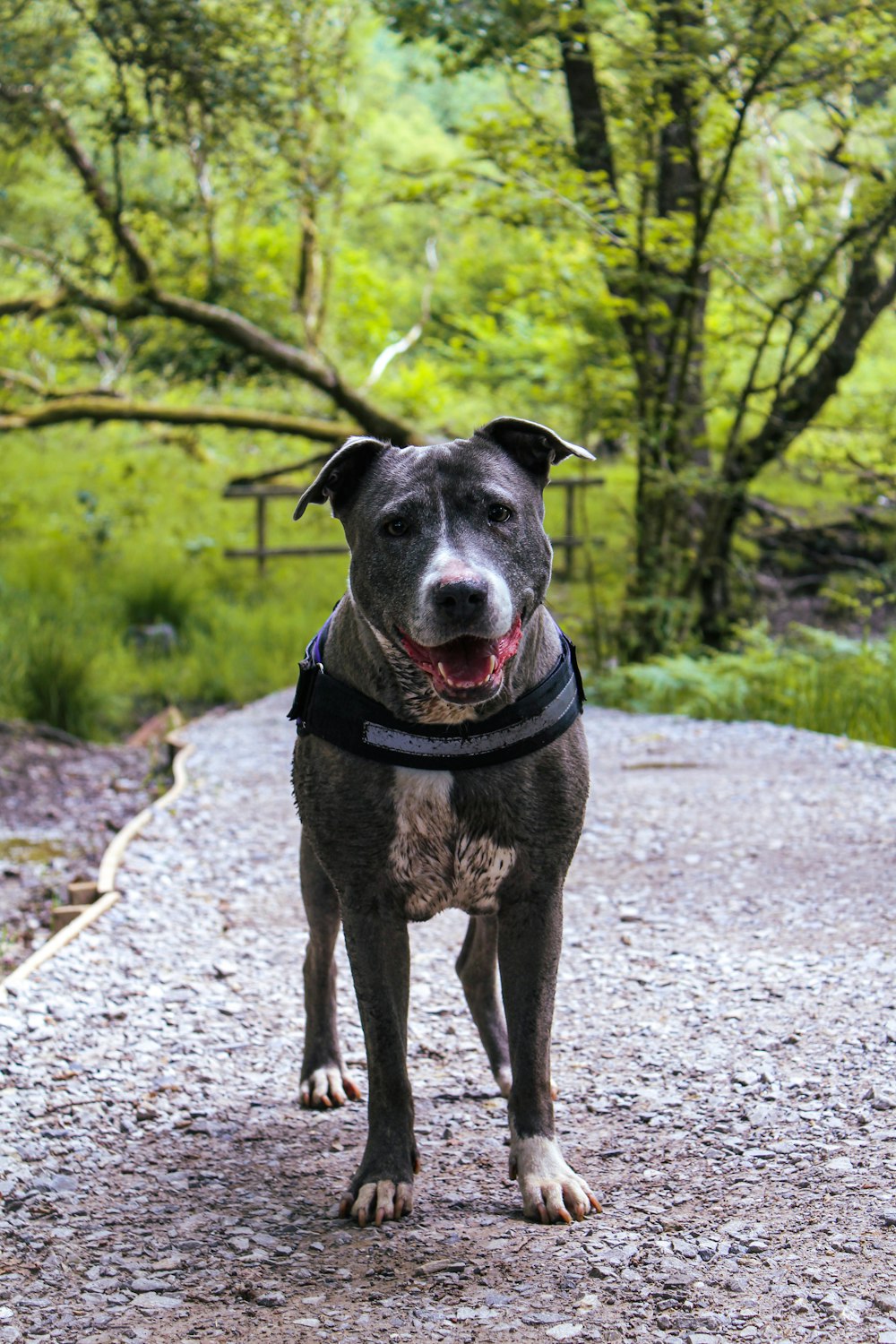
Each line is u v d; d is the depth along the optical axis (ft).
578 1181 10.73
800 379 40.93
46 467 69.41
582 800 11.10
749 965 15.99
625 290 38.37
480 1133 12.61
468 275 55.93
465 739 10.54
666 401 40.63
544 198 37.11
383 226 94.53
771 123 39.09
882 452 43.47
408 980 11.41
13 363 54.49
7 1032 15.01
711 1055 13.61
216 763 29.22
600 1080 13.37
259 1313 9.44
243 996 16.42
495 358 55.42
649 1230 10.24
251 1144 12.57
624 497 58.23
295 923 19.10
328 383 50.26
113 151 46.93
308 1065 13.64
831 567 47.98
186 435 73.10
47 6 43.65
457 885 11.10
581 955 17.01
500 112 38.40
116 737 35.60
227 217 58.39
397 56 97.66
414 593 9.96
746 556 47.03
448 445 10.73
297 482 65.41
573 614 44.32
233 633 42.34
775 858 20.07
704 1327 8.82
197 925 19.03
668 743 28.71
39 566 46.70
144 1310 9.55
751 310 40.37
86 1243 10.66
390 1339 8.95
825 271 36.94
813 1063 13.12
